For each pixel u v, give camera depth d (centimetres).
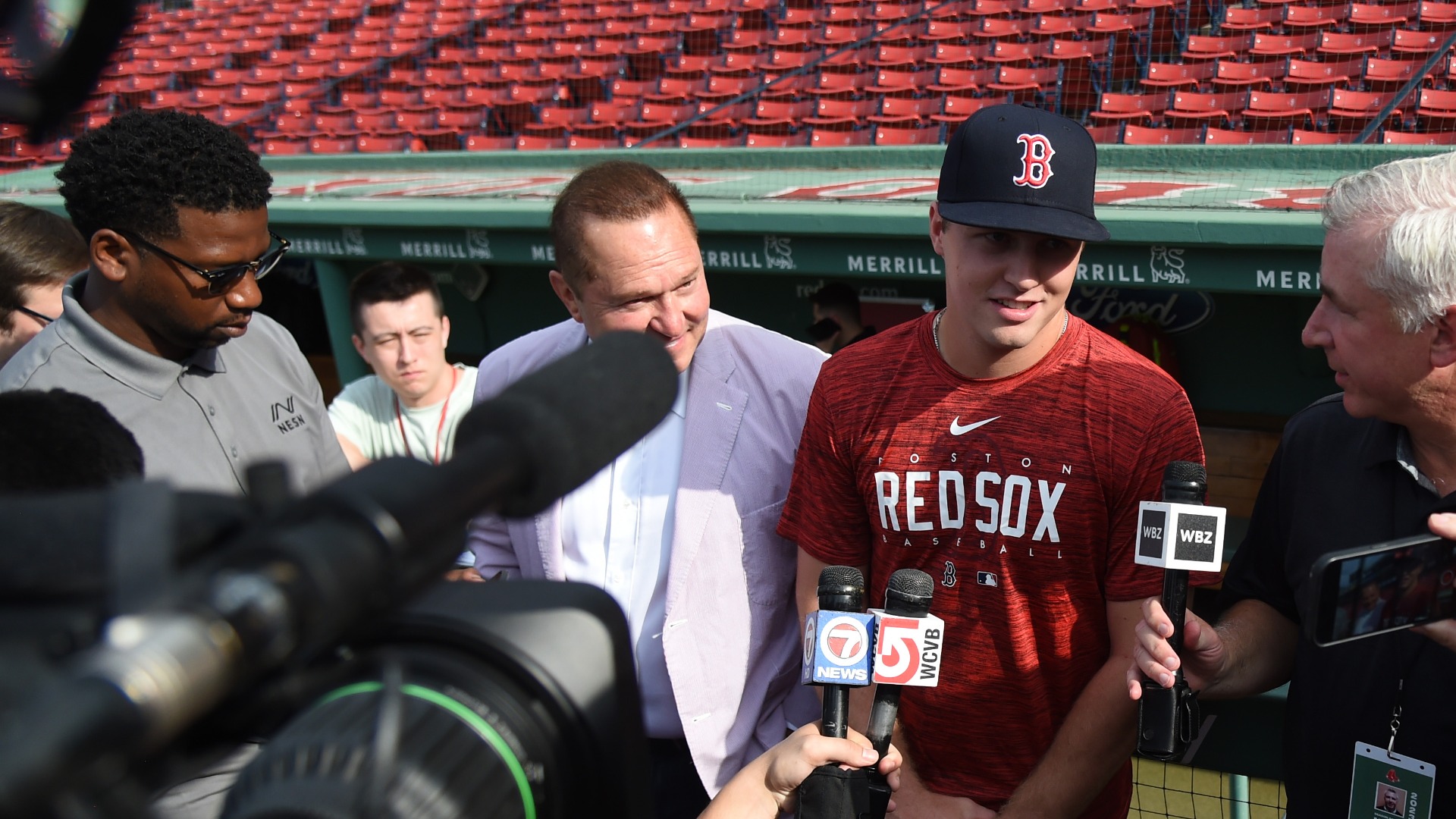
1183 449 178
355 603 51
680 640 207
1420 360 148
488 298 696
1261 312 533
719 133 962
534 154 772
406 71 1181
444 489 59
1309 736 175
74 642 53
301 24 1305
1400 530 165
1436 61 787
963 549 187
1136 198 469
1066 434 180
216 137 173
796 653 218
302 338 790
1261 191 478
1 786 38
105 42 64
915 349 195
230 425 194
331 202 618
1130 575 179
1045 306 179
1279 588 190
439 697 76
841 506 201
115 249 173
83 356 179
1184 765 259
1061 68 924
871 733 168
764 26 1102
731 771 209
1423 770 159
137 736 41
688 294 196
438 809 67
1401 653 161
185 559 58
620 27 1138
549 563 219
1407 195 146
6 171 912
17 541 56
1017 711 190
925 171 643
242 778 68
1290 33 891
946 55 968
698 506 207
